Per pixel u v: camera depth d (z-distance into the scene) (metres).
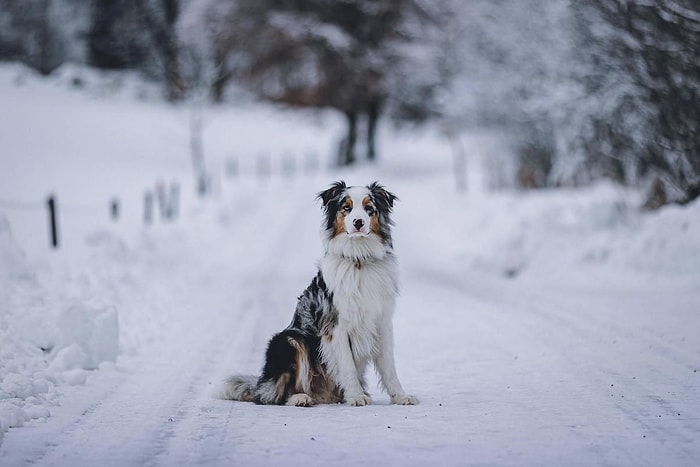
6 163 33.19
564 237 18.84
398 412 6.98
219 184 38.56
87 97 53.69
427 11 40.53
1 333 8.68
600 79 18.41
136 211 26.83
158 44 50.12
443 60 39.06
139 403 7.36
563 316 12.60
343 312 7.31
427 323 12.44
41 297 10.81
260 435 6.16
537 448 5.71
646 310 12.64
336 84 41.50
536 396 7.54
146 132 47.94
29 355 8.52
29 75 55.91
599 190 23.55
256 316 12.95
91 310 9.04
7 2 57.66
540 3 24.05
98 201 27.62
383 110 47.72
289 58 41.16
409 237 27.08
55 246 17.19
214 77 45.53
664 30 15.45
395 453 5.61
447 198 33.44
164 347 10.48
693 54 15.30
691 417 6.57
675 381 8.04
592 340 10.52
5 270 11.52
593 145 19.48
